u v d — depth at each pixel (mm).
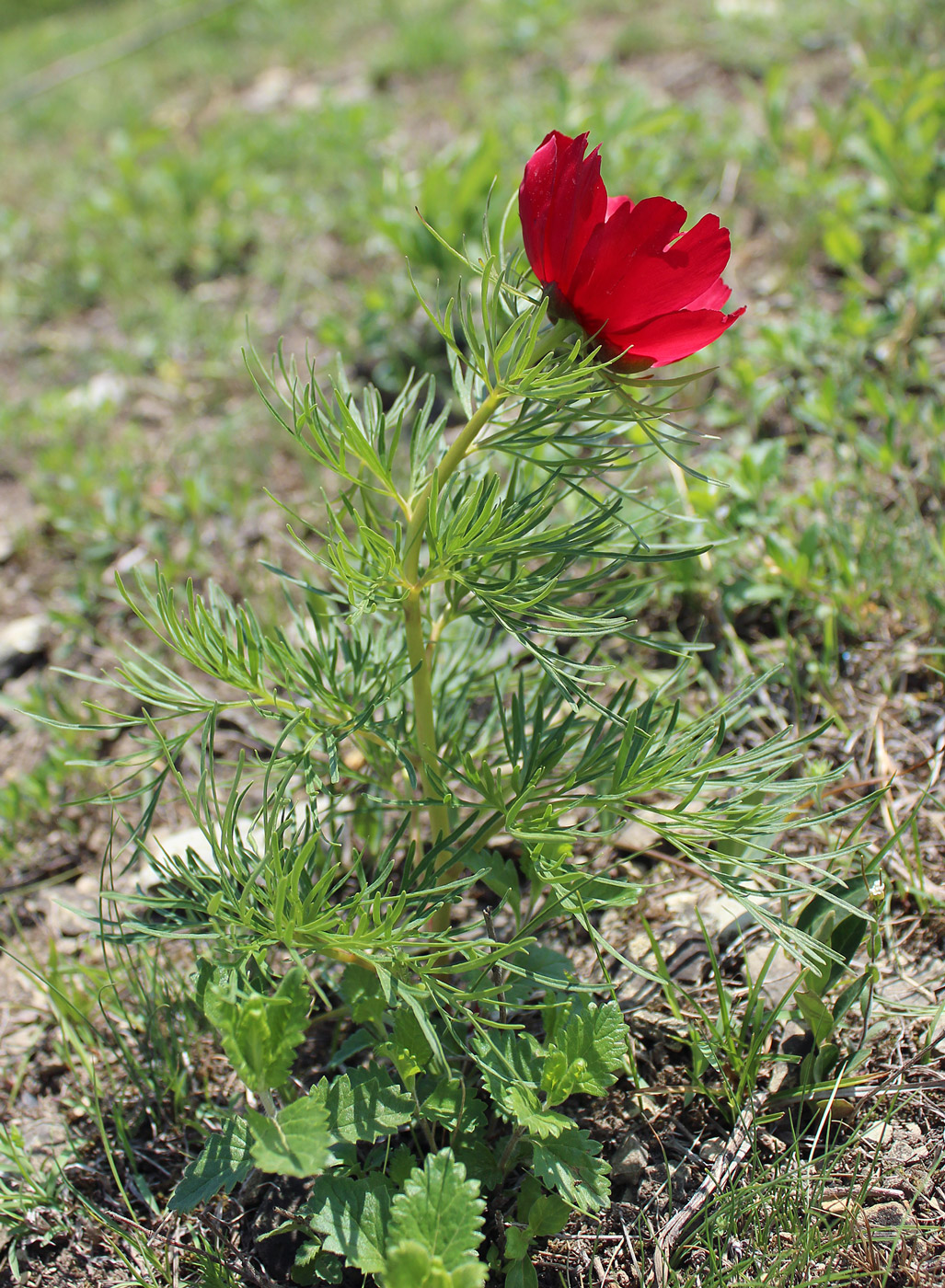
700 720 557
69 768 750
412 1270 474
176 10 2184
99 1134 608
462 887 519
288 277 1221
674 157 1175
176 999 624
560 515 748
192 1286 547
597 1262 540
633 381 503
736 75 1371
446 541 525
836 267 1021
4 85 2092
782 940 505
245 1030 494
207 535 924
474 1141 547
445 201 1033
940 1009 564
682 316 477
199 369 1129
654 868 656
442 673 648
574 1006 560
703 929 555
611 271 477
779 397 893
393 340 1039
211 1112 570
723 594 740
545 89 1442
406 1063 521
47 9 2695
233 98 1770
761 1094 570
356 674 589
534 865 539
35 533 971
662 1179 557
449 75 1608
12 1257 568
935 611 718
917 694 704
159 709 786
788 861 518
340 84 1694
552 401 521
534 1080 530
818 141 1145
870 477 806
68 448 1007
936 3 1303
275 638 608
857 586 742
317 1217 508
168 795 736
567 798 568
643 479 800
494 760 649
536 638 743
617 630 532
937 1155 547
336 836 561
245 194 1374
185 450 1012
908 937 612
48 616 885
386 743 557
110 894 526
